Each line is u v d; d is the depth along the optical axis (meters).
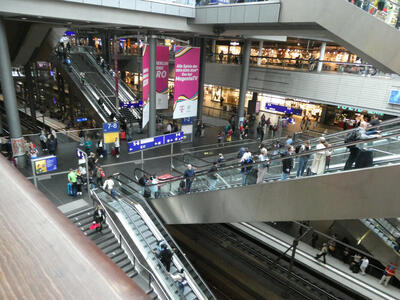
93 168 14.94
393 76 20.81
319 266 14.02
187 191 13.23
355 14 11.75
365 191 7.23
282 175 9.68
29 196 0.93
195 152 19.58
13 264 0.70
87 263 0.74
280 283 13.77
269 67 27.58
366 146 7.80
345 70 23.64
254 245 15.85
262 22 15.16
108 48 35.47
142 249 11.80
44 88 34.47
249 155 12.70
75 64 28.30
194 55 19.50
